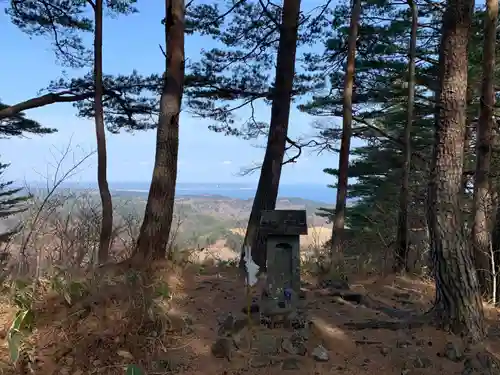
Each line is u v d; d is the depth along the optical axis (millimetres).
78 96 11516
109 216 6812
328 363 3842
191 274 6324
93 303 4289
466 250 4352
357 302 5355
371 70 14336
